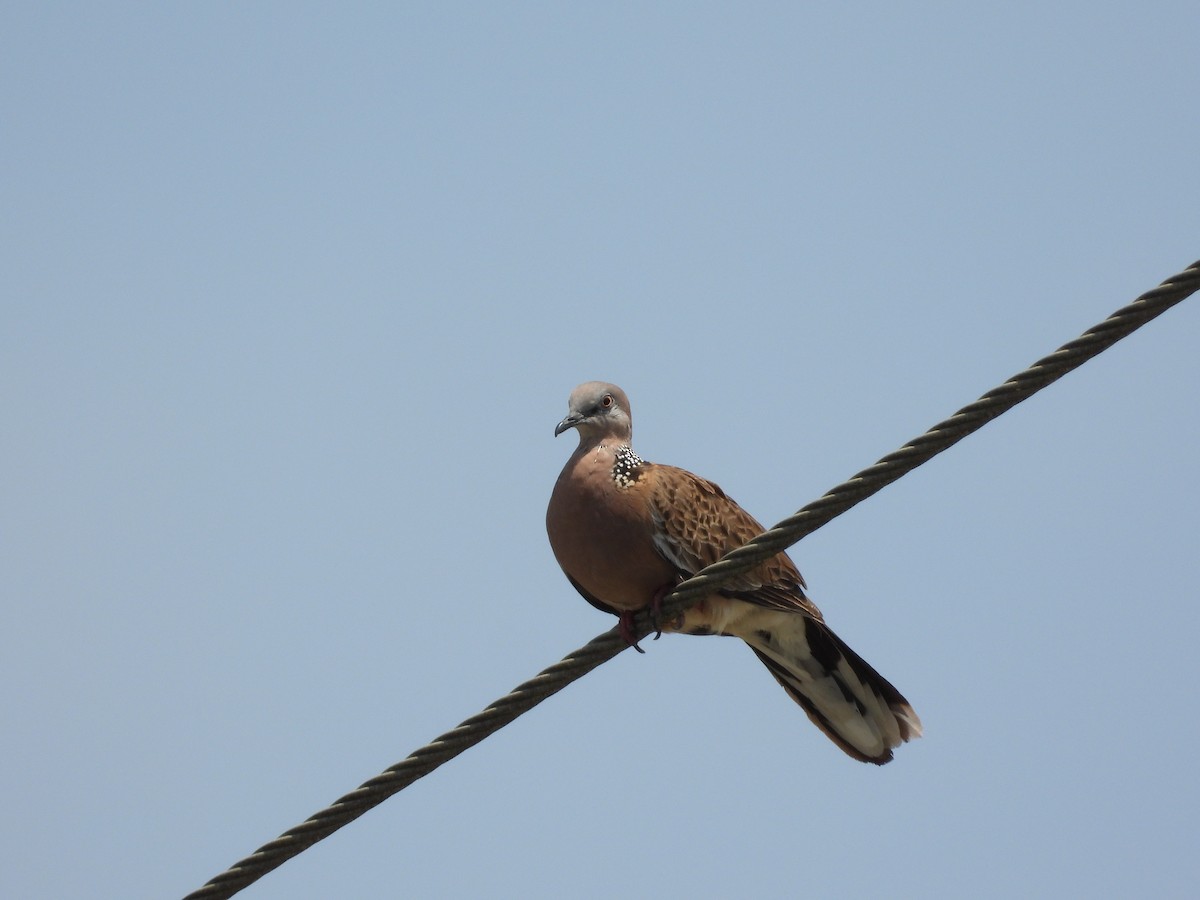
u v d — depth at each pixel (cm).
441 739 1042
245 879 1015
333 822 1023
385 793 1032
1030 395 963
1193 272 916
